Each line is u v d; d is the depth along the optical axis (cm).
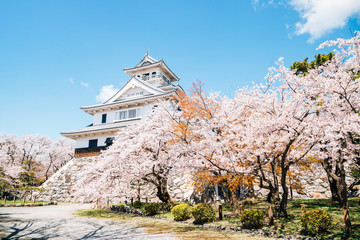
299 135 816
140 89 3228
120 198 1412
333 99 792
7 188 2348
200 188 1405
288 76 896
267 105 915
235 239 781
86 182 1475
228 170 1003
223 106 1175
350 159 921
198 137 1224
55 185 2511
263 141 852
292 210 1145
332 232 771
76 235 866
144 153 1422
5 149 3675
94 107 3170
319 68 974
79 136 3034
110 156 1420
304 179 1773
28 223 1126
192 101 1273
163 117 1470
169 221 1208
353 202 1220
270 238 792
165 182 1545
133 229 988
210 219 1103
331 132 755
